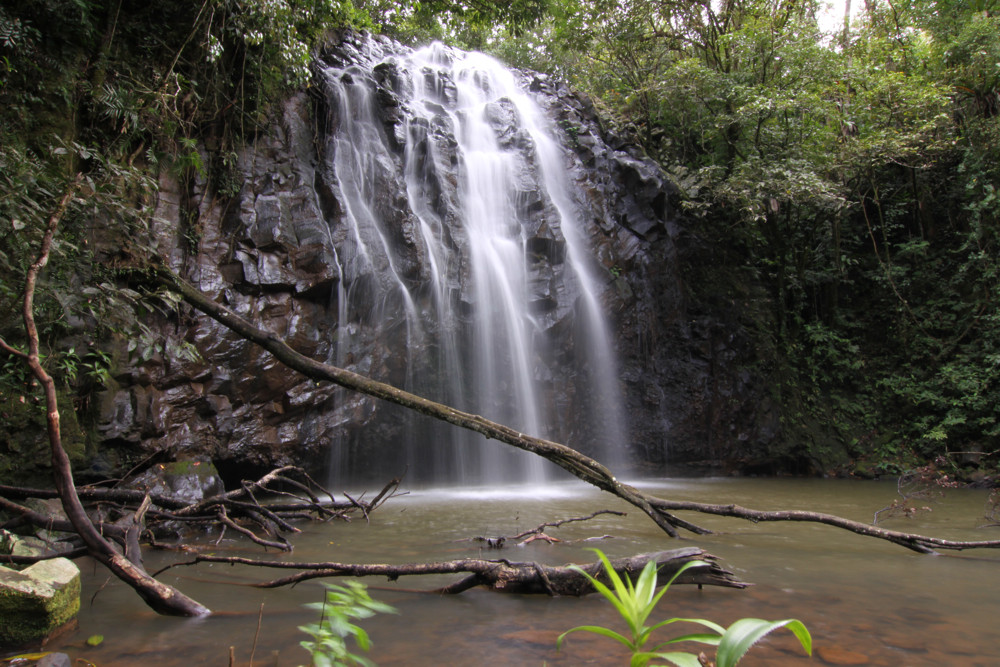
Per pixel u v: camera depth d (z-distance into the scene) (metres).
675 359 11.58
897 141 12.27
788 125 13.02
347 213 8.79
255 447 7.26
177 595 3.25
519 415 9.84
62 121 5.90
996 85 13.27
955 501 8.45
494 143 11.52
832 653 2.71
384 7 12.82
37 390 5.26
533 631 3.00
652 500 5.30
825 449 12.19
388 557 4.61
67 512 3.36
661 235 11.88
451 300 9.44
